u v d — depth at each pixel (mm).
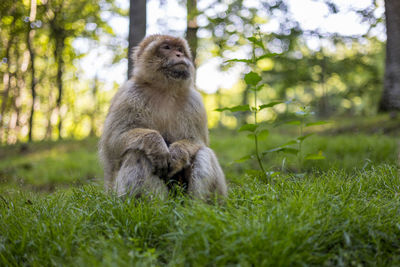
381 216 3287
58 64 23766
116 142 4496
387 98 14805
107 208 3705
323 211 3184
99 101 33562
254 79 5121
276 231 2779
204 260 2605
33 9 14773
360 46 23453
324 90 26828
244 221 2979
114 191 4250
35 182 9242
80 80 30500
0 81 24828
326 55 23562
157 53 4914
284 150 5422
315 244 2799
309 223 2889
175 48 5066
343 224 3035
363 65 23031
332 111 28516
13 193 5113
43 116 33438
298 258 2586
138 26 8266
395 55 14516
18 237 3252
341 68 23438
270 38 19562
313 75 24328
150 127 4762
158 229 3252
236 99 33938
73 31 17312
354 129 13219
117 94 4926
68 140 18406
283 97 25125
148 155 4207
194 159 4434
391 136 11539
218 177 4469
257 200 3617
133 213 3463
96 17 17750
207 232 2838
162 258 2988
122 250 2748
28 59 23125
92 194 4473
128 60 8289
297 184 4238
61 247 2988
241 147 11414
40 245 3041
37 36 18953
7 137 25047
